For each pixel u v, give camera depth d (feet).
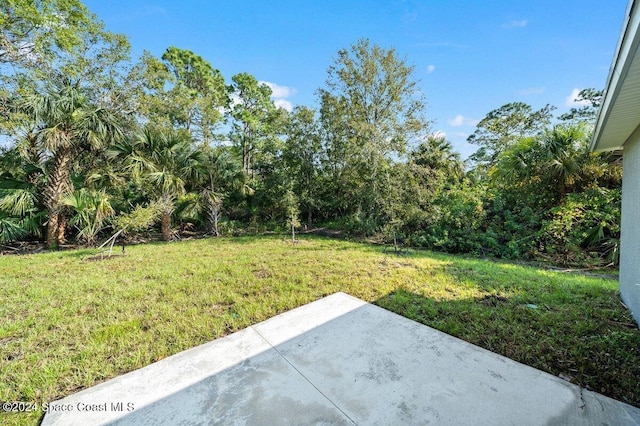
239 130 58.23
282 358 7.06
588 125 20.21
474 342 7.72
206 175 31.24
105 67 31.27
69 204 23.17
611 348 7.10
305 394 5.73
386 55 31.07
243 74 58.03
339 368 6.59
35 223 24.14
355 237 30.04
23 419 5.24
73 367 6.77
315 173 37.14
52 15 27.61
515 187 23.56
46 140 21.90
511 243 20.45
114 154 25.21
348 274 14.75
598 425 4.83
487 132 58.08
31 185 24.44
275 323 9.07
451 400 5.48
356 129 31.83
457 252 22.58
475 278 13.66
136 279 13.93
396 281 13.34
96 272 15.21
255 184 39.42
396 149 30.32
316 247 23.76
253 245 24.85
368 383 6.04
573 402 5.38
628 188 10.10
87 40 30.45
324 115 34.76
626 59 4.94
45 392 5.95
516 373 6.30
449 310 9.80
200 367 6.74
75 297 11.37
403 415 5.13
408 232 25.61
